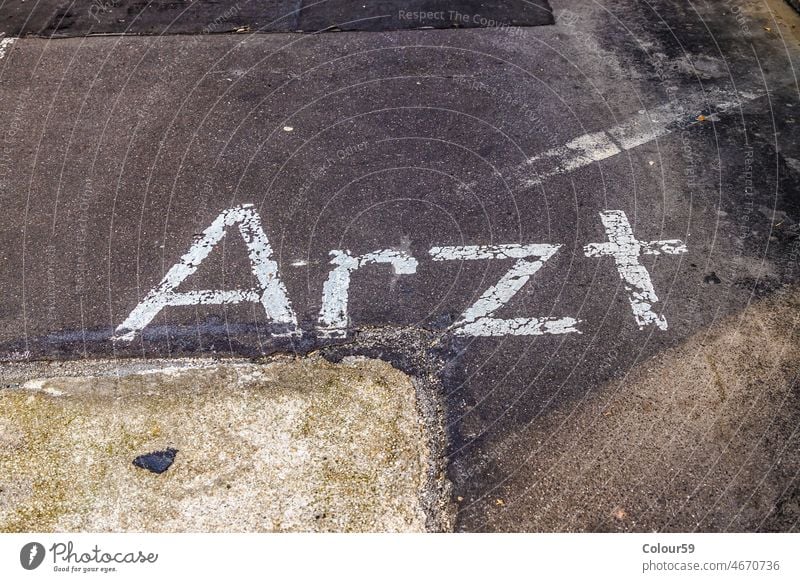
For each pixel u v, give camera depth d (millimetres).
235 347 3240
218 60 5469
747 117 4746
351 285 3561
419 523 2561
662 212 3980
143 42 5719
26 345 3271
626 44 5586
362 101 4988
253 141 4617
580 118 4777
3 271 3674
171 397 3004
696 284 3523
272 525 2545
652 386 3025
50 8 6238
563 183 4211
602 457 2758
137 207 4090
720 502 2613
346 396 2994
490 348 3211
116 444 2820
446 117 4805
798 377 3049
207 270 3668
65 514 2590
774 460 2738
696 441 2807
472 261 3689
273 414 2920
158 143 4613
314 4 6227
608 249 3742
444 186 4207
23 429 2885
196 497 2633
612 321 3330
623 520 2570
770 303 3414
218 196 4168
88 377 3109
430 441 2824
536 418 2906
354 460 2746
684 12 6000
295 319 3381
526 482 2684
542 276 3586
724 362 3121
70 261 3730
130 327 3350
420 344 3244
